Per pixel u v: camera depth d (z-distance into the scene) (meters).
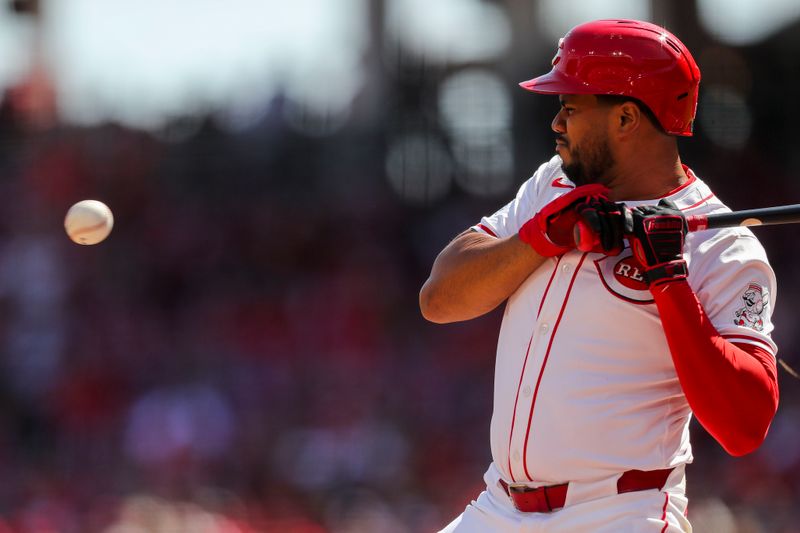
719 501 41.88
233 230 62.69
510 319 12.54
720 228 11.84
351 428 51.19
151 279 61.62
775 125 58.47
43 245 63.16
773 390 11.39
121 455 53.38
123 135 66.25
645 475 11.84
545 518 12.08
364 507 47.81
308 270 60.31
